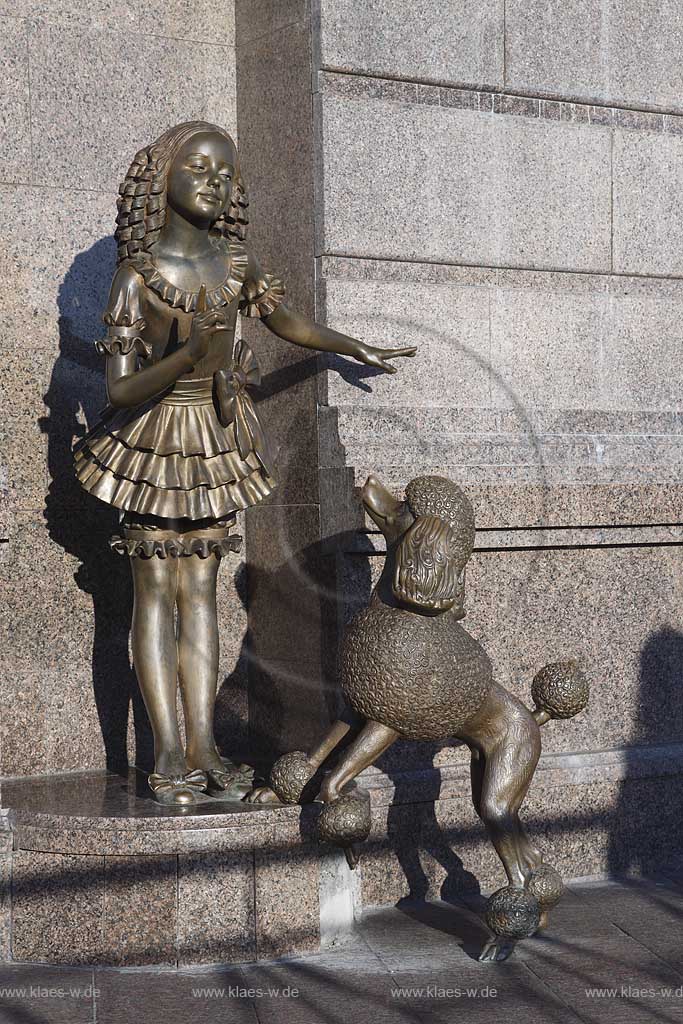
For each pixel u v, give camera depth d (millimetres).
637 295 8922
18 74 7988
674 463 8719
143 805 6715
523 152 8461
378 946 6746
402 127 8039
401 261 8070
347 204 7863
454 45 8227
